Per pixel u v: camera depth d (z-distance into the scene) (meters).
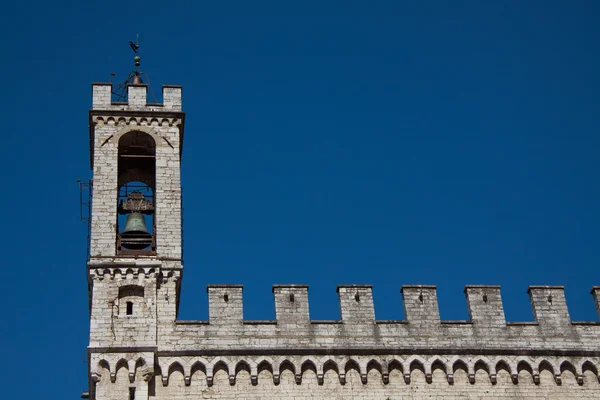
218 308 71.06
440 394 69.44
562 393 70.31
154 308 70.69
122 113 78.31
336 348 70.06
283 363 69.44
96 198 74.88
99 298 70.69
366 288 72.81
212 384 68.44
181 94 79.88
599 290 74.75
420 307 72.50
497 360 70.75
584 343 72.12
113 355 68.44
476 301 73.12
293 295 72.19
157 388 68.00
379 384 69.44
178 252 73.25
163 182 76.19
